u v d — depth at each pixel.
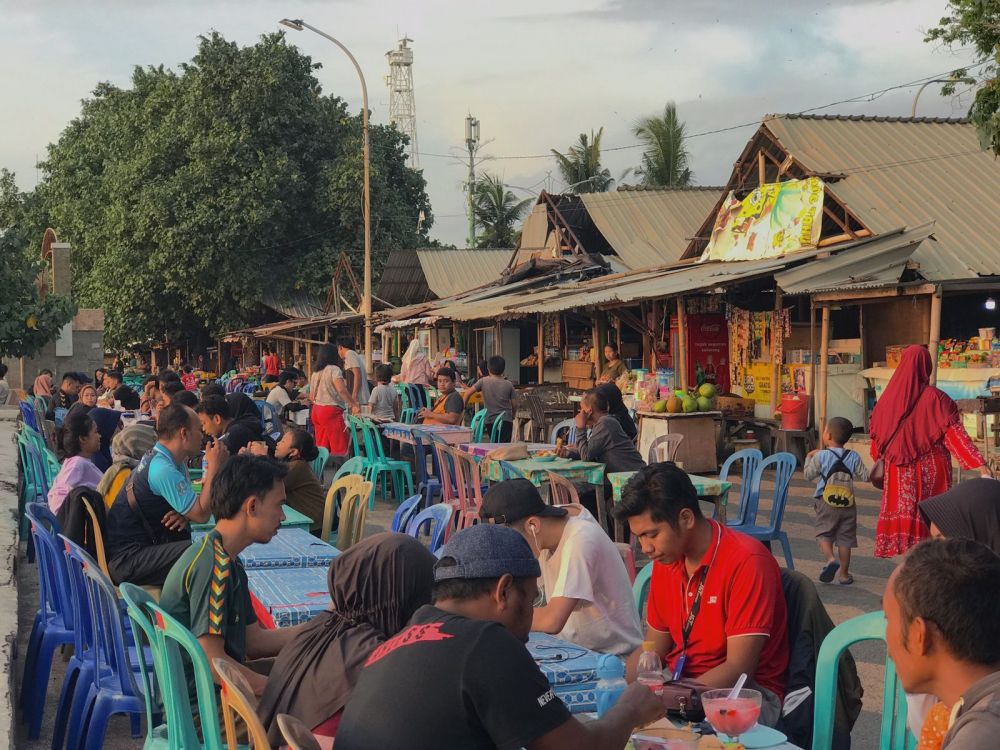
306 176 41.06
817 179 16.78
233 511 4.26
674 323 18.38
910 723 3.21
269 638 4.44
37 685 5.66
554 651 4.24
